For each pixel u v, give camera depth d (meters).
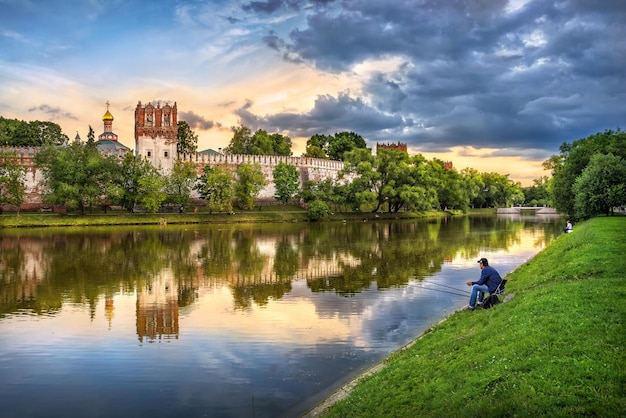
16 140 122.50
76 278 34.03
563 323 13.00
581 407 8.86
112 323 22.69
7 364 17.44
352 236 65.31
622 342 11.23
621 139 66.50
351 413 12.04
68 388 15.35
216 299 27.41
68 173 86.56
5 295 28.64
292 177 112.56
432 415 10.48
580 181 56.97
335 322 22.38
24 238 61.56
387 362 16.38
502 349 12.32
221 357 17.91
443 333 17.86
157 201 92.56
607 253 24.28
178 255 45.66
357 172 109.94
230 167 117.44
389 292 28.73
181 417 13.34
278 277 34.00
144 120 108.56
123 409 13.91
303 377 15.91
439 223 95.62
